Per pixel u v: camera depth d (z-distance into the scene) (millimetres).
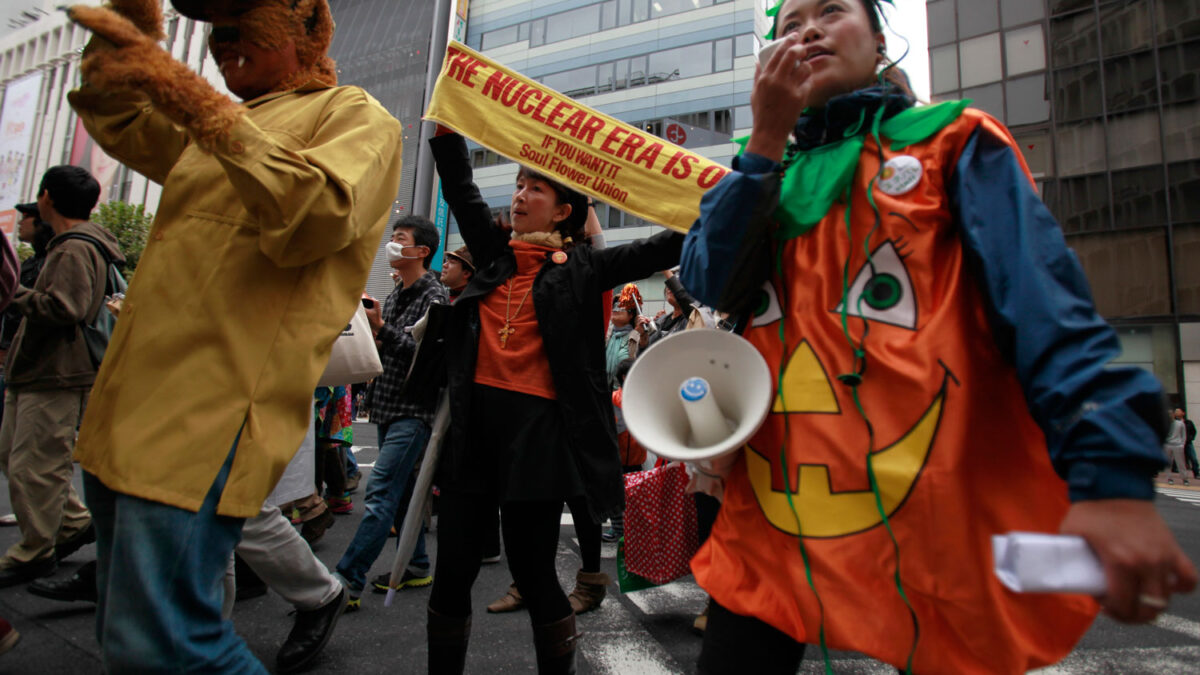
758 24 22453
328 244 1257
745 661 931
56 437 2754
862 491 849
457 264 2930
